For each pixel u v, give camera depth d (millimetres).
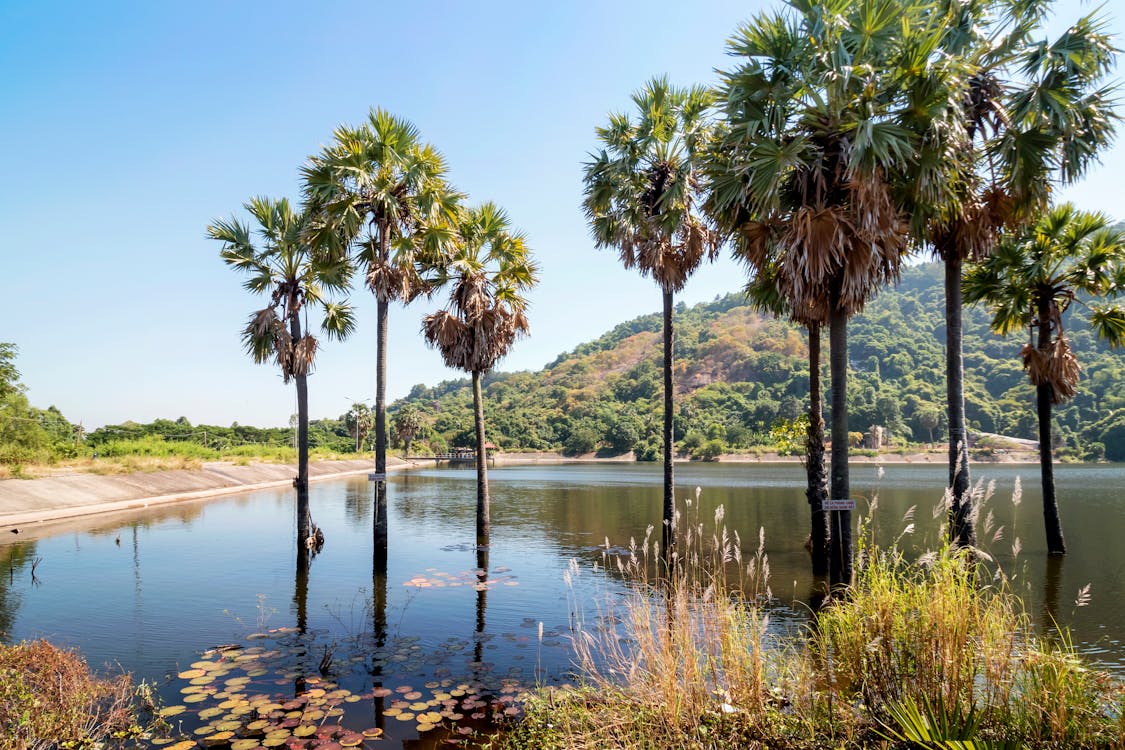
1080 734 3516
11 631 8875
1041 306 13789
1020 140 9578
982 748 3373
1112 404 84875
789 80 8688
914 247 9391
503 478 53500
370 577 12625
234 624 9234
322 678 6934
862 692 4141
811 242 8102
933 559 4230
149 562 14336
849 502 8656
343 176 13695
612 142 15844
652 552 15188
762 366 153875
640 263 16344
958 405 10320
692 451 109250
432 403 199125
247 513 24219
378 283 14016
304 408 15680
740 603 5000
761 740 4113
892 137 7531
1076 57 8977
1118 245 12828
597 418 143125
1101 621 8562
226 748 5211
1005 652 3900
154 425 63656
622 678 5969
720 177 9336
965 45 9844
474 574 12844
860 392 110938
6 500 22047
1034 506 23922
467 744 5324
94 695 5918
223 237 15633
